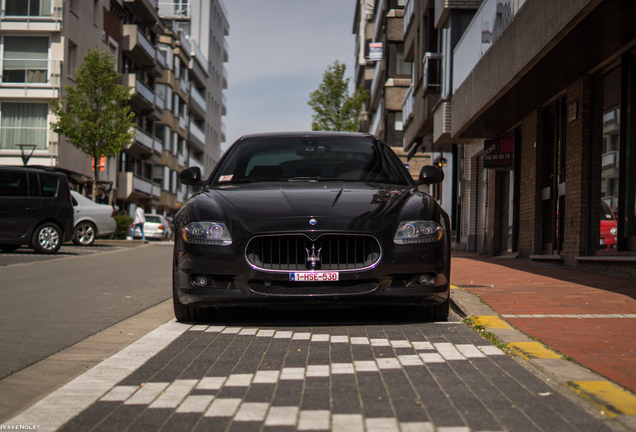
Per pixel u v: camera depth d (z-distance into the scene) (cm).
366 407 338
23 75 3253
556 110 1306
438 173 685
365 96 4222
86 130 2827
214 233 558
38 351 487
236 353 470
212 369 425
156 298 799
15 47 3266
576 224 1129
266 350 479
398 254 548
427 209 582
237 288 550
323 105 4184
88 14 3594
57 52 3272
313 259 541
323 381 391
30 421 326
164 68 5262
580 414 322
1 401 365
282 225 545
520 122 1529
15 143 3256
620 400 337
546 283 856
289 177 673
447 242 580
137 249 2105
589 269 1071
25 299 779
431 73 2036
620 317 593
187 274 565
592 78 1120
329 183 653
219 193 618
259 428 310
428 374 404
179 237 581
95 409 344
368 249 548
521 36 1099
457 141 1947
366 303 548
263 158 706
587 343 480
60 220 1675
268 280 543
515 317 591
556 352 450
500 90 1236
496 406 336
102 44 3803
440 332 541
